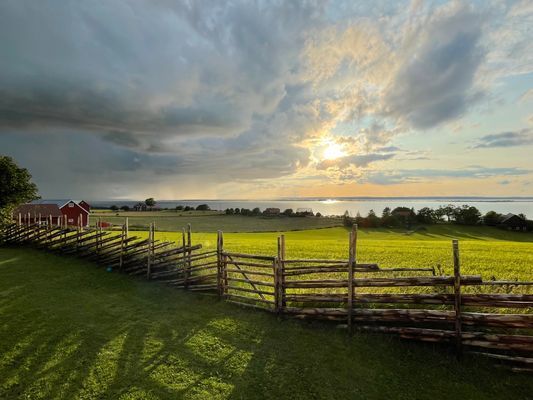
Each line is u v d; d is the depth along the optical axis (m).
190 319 9.32
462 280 7.40
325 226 86.81
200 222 91.00
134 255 14.20
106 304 10.53
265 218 111.50
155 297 11.30
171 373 6.70
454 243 7.38
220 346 7.79
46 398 5.90
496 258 20.41
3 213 25.41
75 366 6.88
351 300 8.42
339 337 8.12
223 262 10.92
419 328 7.79
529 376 6.60
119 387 6.24
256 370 6.85
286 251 25.00
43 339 8.00
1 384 6.25
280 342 7.96
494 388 6.33
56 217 57.72
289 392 6.21
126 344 7.83
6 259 17.56
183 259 12.29
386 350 7.54
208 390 6.21
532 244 34.50
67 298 11.05
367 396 6.12
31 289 12.03
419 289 10.63
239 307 10.21
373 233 70.50
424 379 6.60
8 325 8.75
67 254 18.19
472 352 7.22
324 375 6.69
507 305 7.10
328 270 9.01
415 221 93.00
